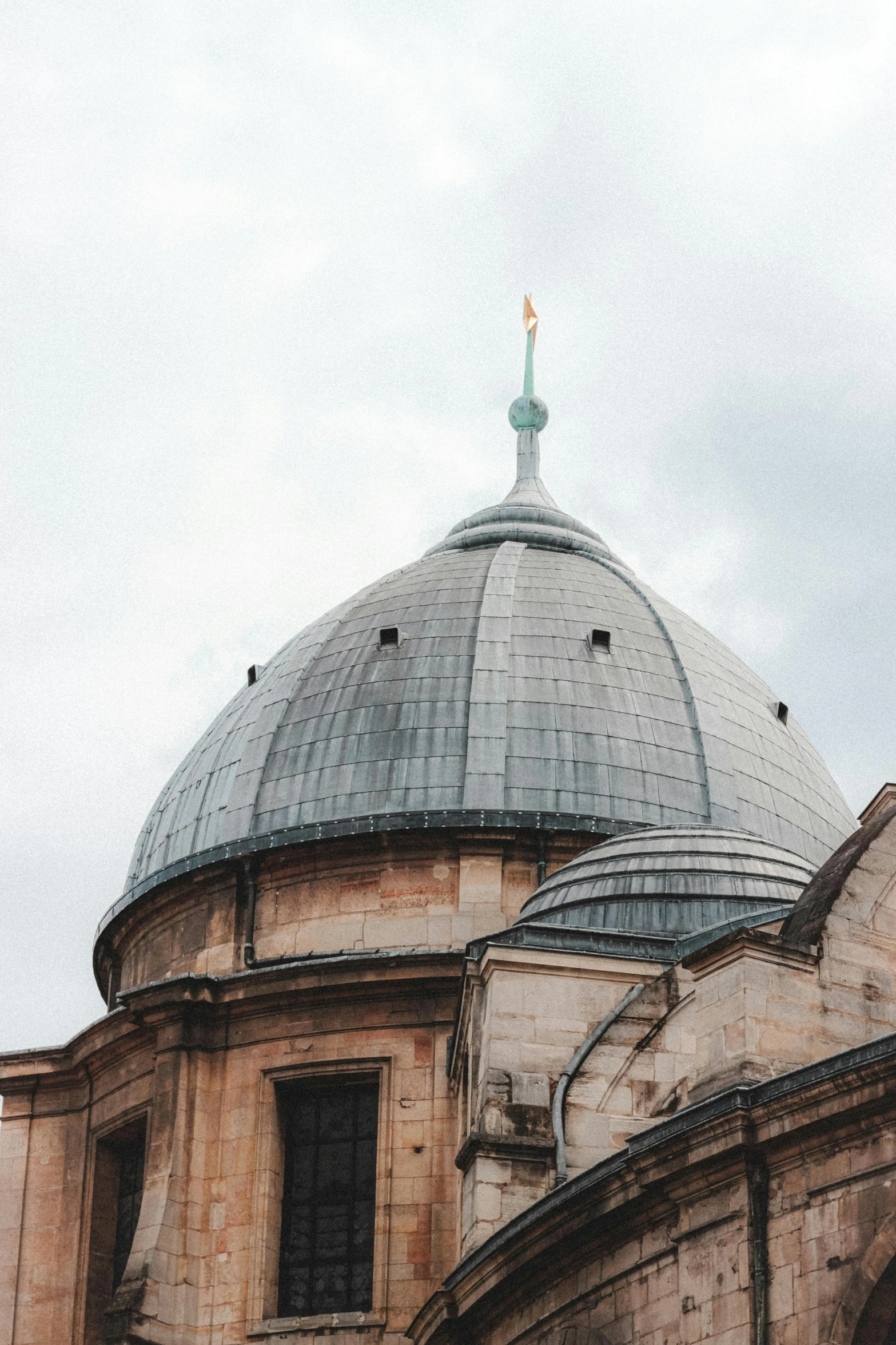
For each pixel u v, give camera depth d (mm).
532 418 70188
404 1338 45375
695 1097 32562
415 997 48344
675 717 54969
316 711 55344
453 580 59188
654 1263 32219
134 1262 46969
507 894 50500
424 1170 46781
